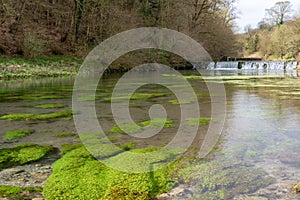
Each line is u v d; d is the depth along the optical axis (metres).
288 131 7.36
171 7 38.97
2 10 26.45
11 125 8.12
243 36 81.81
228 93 15.61
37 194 3.83
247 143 6.27
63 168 4.65
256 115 9.48
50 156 5.43
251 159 5.23
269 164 4.97
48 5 31.77
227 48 50.16
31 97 13.90
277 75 31.45
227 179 4.32
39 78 24.58
